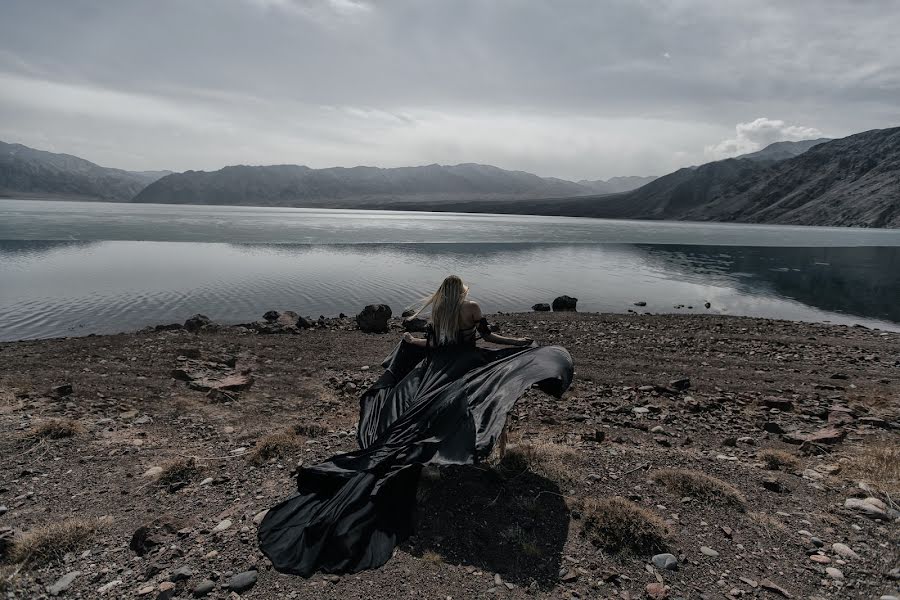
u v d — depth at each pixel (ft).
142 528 14.02
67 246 149.38
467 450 13.78
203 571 12.51
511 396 14.70
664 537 13.87
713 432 25.25
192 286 86.48
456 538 13.88
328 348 45.24
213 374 34.83
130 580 12.36
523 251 184.24
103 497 16.80
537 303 82.12
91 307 67.72
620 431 24.80
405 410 16.56
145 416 26.12
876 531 14.60
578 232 343.46
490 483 16.85
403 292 86.28
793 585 12.26
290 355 42.29
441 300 17.43
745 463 20.15
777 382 36.09
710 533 14.44
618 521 14.29
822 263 175.01
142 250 145.18
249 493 16.66
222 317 64.54
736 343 49.88
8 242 156.87
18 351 40.83
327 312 69.87
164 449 21.31
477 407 14.94
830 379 37.29
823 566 12.98
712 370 39.19
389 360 19.07
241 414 26.91
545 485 16.94
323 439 21.66
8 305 67.26
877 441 23.53
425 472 17.19
